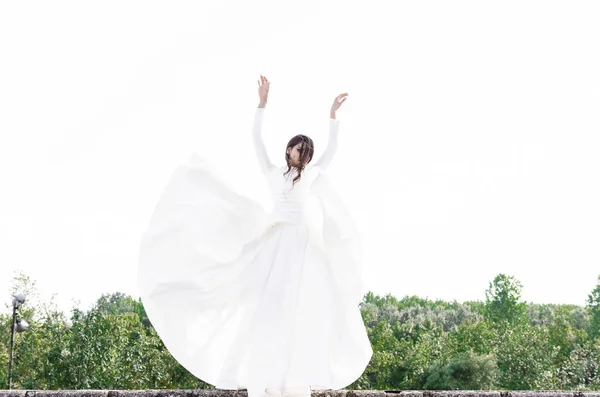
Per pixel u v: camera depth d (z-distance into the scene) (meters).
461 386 48.91
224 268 6.09
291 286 5.70
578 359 52.00
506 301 64.56
